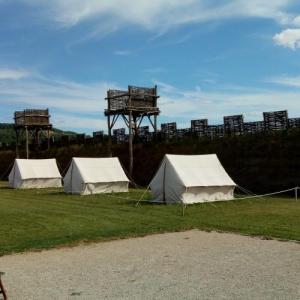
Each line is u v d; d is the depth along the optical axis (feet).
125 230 47.06
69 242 41.09
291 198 77.92
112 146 138.72
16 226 51.85
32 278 29.09
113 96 127.65
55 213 63.41
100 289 26.25
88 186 95.35
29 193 103.91
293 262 32.01
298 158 87.15
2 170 196.85
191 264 31.99
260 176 92.68
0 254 36.55
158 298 24.29
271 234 43.14
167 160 73.10
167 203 71.56
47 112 179.83
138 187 116.16
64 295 25.29
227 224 49.78
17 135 186.39
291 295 24.36
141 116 134.41
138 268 31.14
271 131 95.45
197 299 23.93
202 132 113.50
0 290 24.58
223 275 28.76
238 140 100.48
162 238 42.75
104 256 35.29
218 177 74.90
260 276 28.30
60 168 162.91
